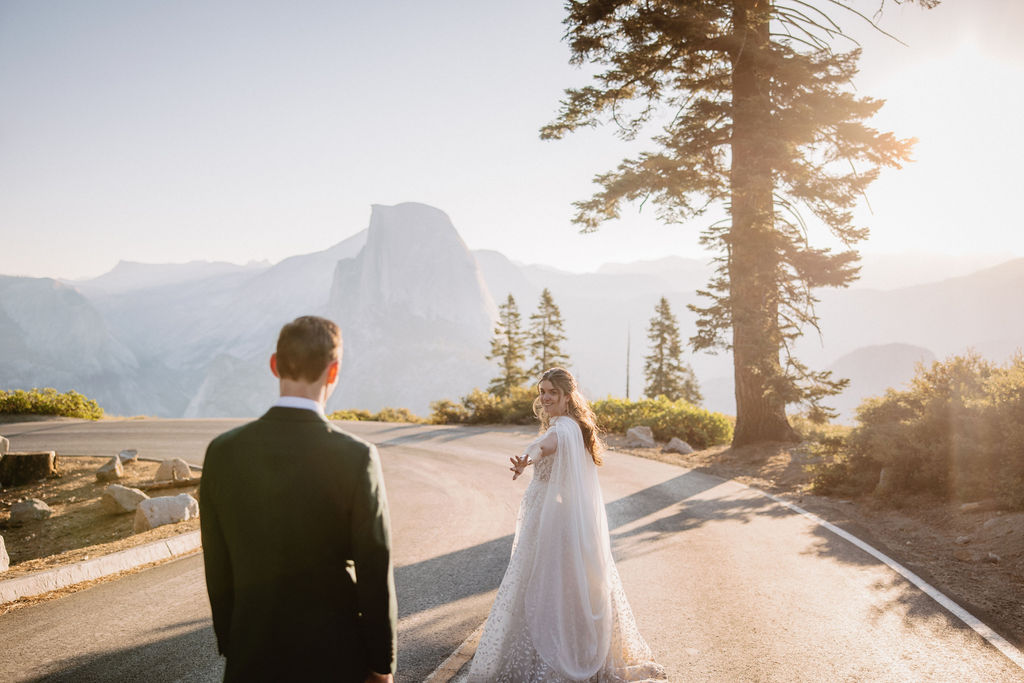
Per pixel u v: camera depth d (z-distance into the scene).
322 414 2.05
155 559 7.53
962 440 8.58
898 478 9.45
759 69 15.82
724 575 6.28
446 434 23.14
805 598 5.56
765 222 14.98
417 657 4.38
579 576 3.62
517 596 3.70
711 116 16.75
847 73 15.30
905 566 6.45
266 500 1.88
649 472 13.88
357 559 1.89
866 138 14.77
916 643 4.52
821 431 17.38
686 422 21.64
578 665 3.53
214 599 1.97
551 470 3.79
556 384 3.92
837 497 10.36
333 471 1.91
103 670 4.28
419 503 10.99
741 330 15.96
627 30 15.21
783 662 4.24
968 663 4.18
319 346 2.01
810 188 14.67
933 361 11.45
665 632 4.80
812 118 14.96
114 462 15.64
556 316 52.28
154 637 4.89
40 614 5.47
